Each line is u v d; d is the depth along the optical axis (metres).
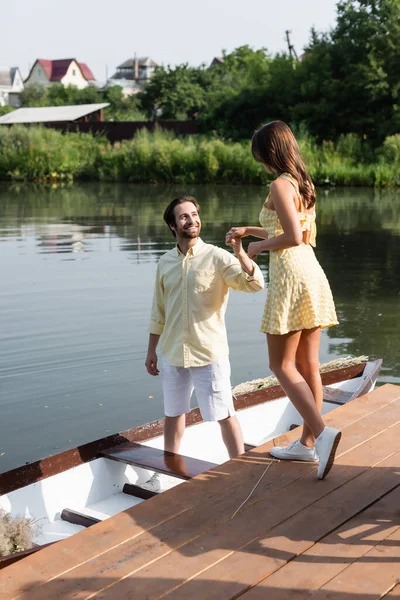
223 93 40.47
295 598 2.49
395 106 34.62
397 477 3.40
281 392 5.05
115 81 112.31
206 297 3.79
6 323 8.15
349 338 7.68
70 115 45.81
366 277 10.96
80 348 7.24
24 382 6.30
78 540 2.90
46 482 3.68
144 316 8.49
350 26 37.53
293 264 3.31
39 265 11.93
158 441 4.29
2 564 2.80
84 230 16.58
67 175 35.91
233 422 3.94
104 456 3.90
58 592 2.56
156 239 15.00
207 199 24.36
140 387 6.24
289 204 3.22
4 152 36.16
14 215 19.94
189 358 3.81
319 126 36.59
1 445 5.12
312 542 2.85
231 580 2.60
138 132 38.00
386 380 6.36
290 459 3.62
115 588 2.57
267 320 3.34
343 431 3.95
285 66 39.06
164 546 2.84
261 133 3.34
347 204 22.64
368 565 2.68
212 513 3.09
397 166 30.27
